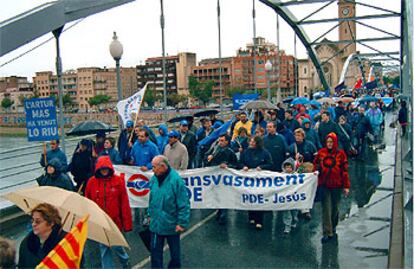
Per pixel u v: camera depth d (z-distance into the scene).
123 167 8.73
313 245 7.59
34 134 9.51
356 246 7.47
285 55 122.00
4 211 9.27
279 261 6.90
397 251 6.79
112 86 140.62
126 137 11.04
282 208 8.28
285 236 8.14
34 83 137.88
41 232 4.29
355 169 14.66
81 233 3.84
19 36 9.31
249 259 7.01
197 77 141.38
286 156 9.29
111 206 6.29
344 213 9.57
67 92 134.38
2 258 3.74
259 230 8.55
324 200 7.73
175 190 6.04
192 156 11.41
